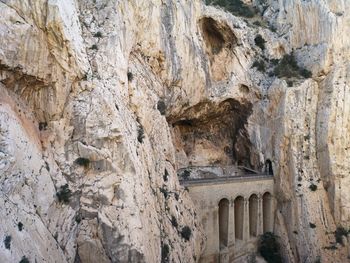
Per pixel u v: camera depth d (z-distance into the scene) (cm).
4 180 2484
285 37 6147
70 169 3123
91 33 3662
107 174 3222
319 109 5400
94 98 3312
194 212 4397
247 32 5981
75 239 2989
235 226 5159
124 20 4031
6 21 2702
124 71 3772
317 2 5803
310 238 4972
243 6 6719
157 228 3584
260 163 5631
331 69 5516
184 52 5025
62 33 3045
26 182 2711
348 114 5253
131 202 3244
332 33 5559
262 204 5325
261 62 5931
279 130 5400
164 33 4822
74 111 3247
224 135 6109
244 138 5881
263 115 5631
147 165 3766
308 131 5372
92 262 3008
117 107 3466
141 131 3838
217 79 5631
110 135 3284
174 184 4219
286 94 5397
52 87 3122
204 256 4522
